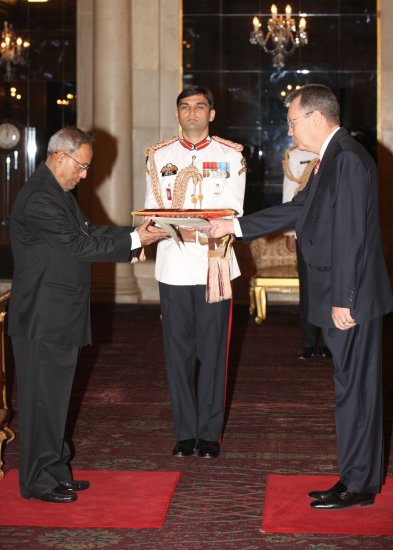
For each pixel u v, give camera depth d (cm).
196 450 546
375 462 444
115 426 613
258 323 1031
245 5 1221
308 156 836
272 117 1234
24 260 452
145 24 1207
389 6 1205
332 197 433
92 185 1183
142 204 1216
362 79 1217
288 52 1223
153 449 557
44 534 414
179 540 409
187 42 1222
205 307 530
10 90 1439
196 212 480
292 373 782
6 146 1474
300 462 530
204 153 531
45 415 453
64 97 1425
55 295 448
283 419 634
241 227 488
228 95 1231
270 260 1088
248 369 798
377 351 442
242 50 1227
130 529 421
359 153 430
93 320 1053
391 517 432
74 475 501
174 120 1216
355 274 424
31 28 1412
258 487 484
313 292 449
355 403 441
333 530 417
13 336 454
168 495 467
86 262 459
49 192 446
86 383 745
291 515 436
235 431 602
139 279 1218
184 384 542
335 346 441
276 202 1242
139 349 886
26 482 455
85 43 1248
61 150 448
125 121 1164
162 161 534
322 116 440
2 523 427
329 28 1218
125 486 482
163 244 536
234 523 430
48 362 450
